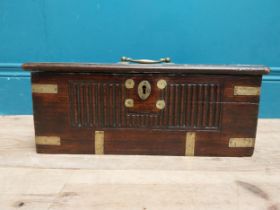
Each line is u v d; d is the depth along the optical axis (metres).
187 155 1.00
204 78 0.94
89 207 0.70
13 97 1.50
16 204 0.71
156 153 1.00
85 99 0.96
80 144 1.00
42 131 0.99
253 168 0.92
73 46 1.45
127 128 0.98
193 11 1.41
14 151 1.03
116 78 0.94
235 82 0.93
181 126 0.98
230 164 0.95
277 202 0.73
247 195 0.76
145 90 0.95
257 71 0.91
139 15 1.42
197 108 0.96
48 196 0.75
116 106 0.97
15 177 0.85
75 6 1.40
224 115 0.96
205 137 0.98
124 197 0.75
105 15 1.41
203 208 0.71
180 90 0.95
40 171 0.89
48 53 1.46
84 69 0.92
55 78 0.95
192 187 0.80
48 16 1.41
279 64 1.47
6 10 1.40
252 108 0.96
